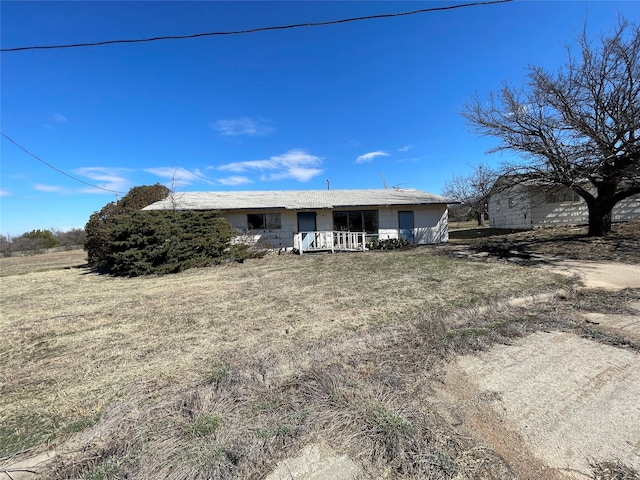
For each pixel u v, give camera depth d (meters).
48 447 2.14
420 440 2.08
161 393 2.75
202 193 18.62
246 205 15.22
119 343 4.09
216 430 2.21
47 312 5.96
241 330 4.30
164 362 3.40
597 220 12.88
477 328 4.11
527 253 10.77
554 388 2.69
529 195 15.33
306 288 6.84
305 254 14.26
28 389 2.97
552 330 4.02
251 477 1.83
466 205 16.19
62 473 1.92
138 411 2.47
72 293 7.83
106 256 11.04
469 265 8.84
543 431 2.17
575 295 5.64
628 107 10.23
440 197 17.42
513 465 1.88
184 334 4.28
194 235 11.29
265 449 2.03
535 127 11.77
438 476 1.79
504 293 5.56
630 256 9.23
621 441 2.05
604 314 4.59
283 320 4.64
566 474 1.81
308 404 2.50
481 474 1.81
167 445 2.07
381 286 6.61
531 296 5.38
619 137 10.45
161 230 10.30
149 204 15.91
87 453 2.06
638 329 3.96
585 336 3.79
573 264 8.59
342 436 2.13
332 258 12.27
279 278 8.31
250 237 14.88
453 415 2.35
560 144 11.35
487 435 2.14
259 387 2.78
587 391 2.62
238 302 5.90
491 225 25.39
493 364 3.15
